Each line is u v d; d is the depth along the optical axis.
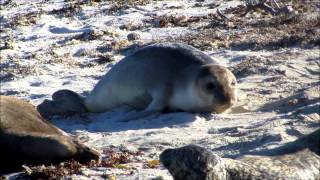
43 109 48.41
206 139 37.41
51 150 33.00
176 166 25.03
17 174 32.69
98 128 43.34
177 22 86.31
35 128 34.12
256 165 27.61
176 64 45.81
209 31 77.75
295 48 64.50
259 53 63.62
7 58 74.81
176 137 38.84
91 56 71.75
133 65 46.72
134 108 47.00
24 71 66.12
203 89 44.00
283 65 56.28
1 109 33.94
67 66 67.62
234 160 27.38
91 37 82.06
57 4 116.38
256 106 45.53
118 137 39.91
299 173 27.83
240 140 35.91
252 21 82.06
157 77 45.78
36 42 83.69
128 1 107.62
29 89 58.72
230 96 44.16
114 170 32.50
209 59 46.41
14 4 121.56
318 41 65.06
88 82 60.16
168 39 74.62
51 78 62.94
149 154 35.78
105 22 93.31
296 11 86.06
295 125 37.62
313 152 30.05
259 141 35.16
